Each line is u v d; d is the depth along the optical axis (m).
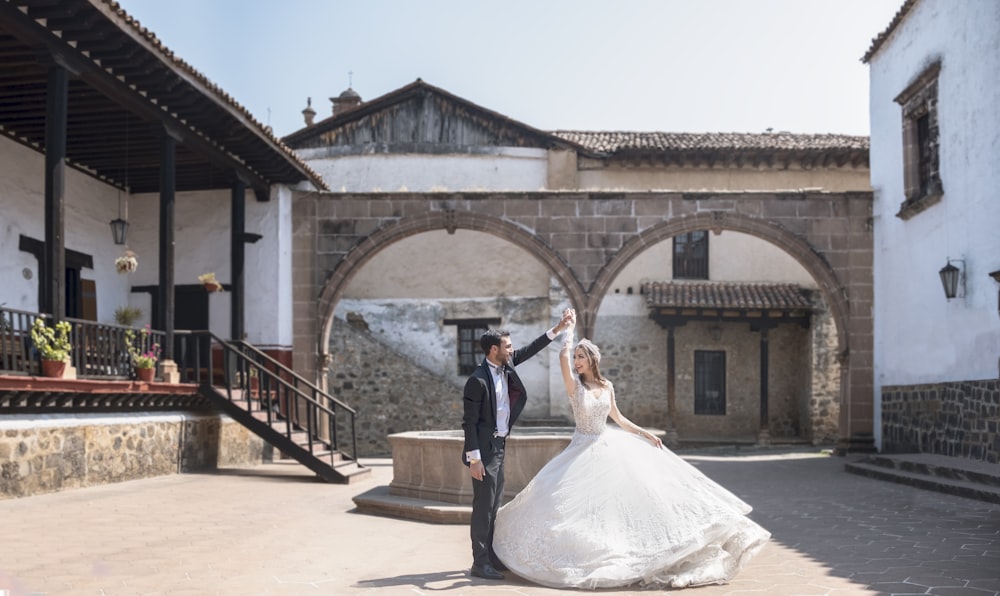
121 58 10.72
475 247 21.66
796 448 19.78
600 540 5.24
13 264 13.59
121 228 15.09
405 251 21.73
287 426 12.70
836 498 10.46
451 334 21.55
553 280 21.14
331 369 20.62
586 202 17.53
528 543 5.40
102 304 16.20
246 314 16.80
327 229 17.36
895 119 16.38
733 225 17.41
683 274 21.72
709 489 5.55
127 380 11.01
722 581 5.38
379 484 11.98
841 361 17.30
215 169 15.75
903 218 15.81
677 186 21.80
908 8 15.41
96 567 5.85
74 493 9.78
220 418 13.97
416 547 6.87
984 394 12.50
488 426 5.67
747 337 21.77
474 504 5.64
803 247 17.33
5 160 13.43
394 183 21.75
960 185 13.43
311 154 21.97
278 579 5.54
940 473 11.49
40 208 14.27
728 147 20.86
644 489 5.38
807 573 5.82
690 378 21.58
